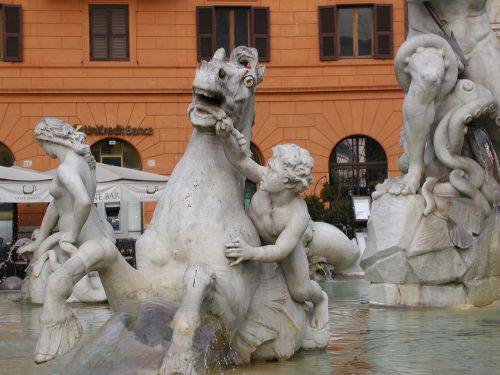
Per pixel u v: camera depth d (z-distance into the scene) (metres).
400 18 38.94
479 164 7.30
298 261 4.26
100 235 8.48
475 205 7.02
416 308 6.98
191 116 4.05
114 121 38.25
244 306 4.00
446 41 7.24
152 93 38.38
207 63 4.00
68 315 3.68
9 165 37.91
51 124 8.08
